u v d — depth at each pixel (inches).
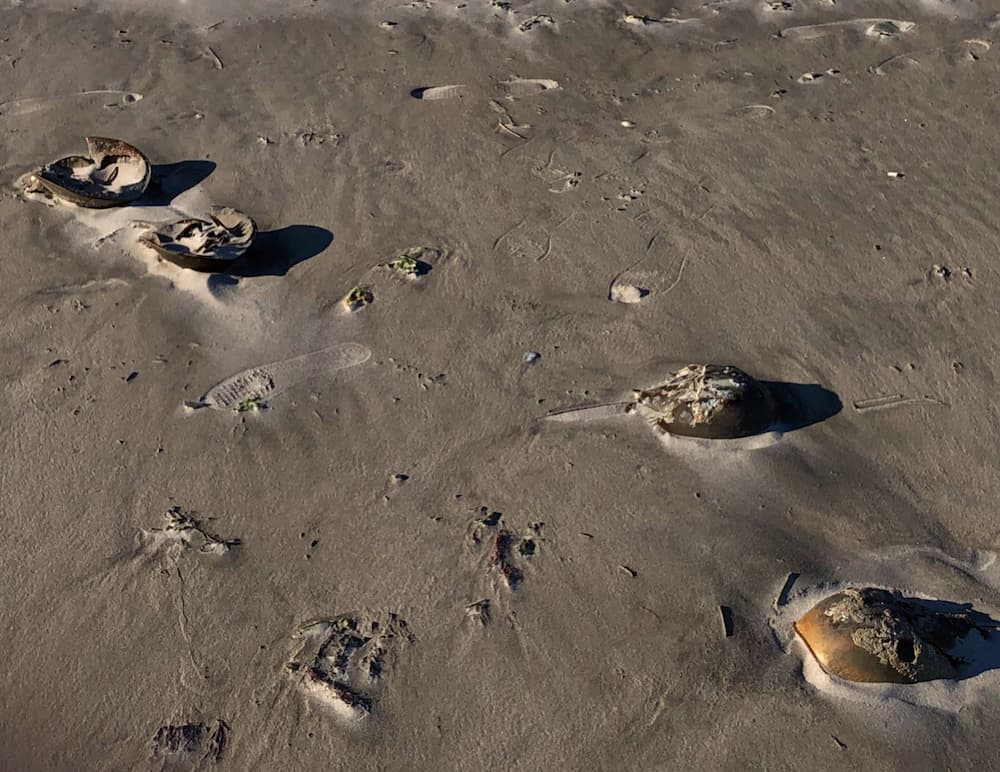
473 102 190.2
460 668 102.2
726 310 142.5
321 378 135.2
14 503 120.9
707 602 106.9
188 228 157.4
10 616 109.1
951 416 126.2
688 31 211.3
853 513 115.5
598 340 138.9
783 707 97.5
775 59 200.7
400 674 101.9
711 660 101.7
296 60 206.2
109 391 134.3
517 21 216.4
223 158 177.3
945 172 166.7
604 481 119.8
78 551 115.3
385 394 132.6
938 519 114.7
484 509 117.6
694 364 134.0
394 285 148.7
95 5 229.5
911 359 134.0
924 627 100.6
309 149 178.2
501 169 171.8
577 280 148.7
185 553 114.3
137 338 141.8
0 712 100.7
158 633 106.8
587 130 181.5
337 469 123.2
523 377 134.1
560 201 164.1
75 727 99.3
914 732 95.0
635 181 167.8
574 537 114.0
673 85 194.1
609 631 104.7
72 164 171.5
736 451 122.3
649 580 109.3
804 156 171.9
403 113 187.6
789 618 105.4
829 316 140.9
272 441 126.9
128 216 163.9
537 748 95.5
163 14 225.1
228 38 215.2
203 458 125.1
